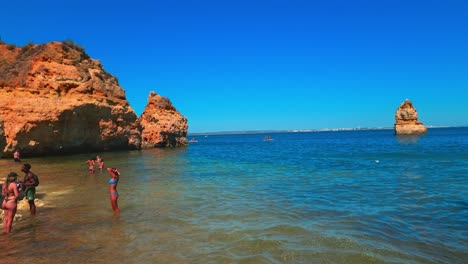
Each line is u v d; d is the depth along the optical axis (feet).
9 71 115.34
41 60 120.16
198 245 25.16
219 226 30.12
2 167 75.92
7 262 21.94
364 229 28.86
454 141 216.74
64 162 91.66
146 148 181.06
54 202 40.37
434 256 22.74
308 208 36.96
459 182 53.42
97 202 40.42
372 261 21.91
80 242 25.90
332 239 26.18
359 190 48.01
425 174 64.03
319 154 130.72
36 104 104.32
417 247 24.44
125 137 142.72
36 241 26.13
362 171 71.20
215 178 62.23
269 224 30.63
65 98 113.60
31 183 34.35
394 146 177.99
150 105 204.54
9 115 100.63
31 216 33.78
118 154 127.95
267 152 153.99
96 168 77.25
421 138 281.13
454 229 28.63
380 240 25.98
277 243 25.41
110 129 131.13
